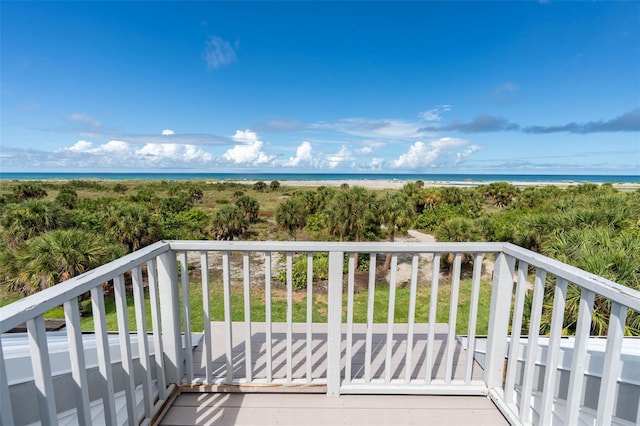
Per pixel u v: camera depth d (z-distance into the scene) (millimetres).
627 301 938
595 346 1715
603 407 1056
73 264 6613
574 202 9109
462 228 10719
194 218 17734
